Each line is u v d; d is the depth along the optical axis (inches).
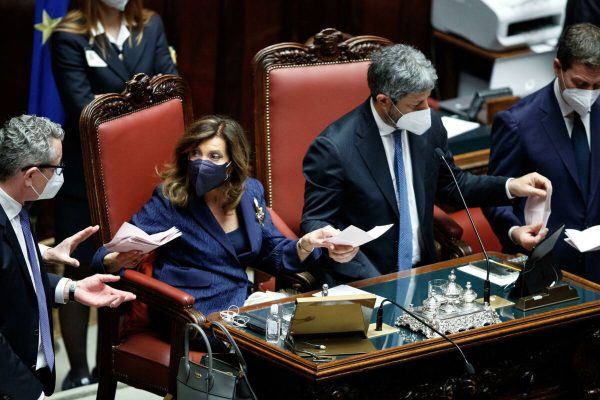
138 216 597.0
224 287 593.6
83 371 705.0
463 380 536.1
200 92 922.1
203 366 482.9
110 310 593.0
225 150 580.7
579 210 637.3
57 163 504.1
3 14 834.2
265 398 511.5
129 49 711.1
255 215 610.2
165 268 593.6
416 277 575.5
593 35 603.8
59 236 703.1
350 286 559.8
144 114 628.1
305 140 684.1
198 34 906.7
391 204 605.6
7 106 854.5
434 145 625.9
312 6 947.3
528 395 571.2
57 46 692.1
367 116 606.9
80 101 687.7
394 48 586.9
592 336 573.0
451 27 958.4
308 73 682.8
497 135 649.0
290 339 486.3
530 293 542.0
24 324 499.5
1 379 476.1
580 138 636.7
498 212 636.7
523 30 933.8
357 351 480.4
